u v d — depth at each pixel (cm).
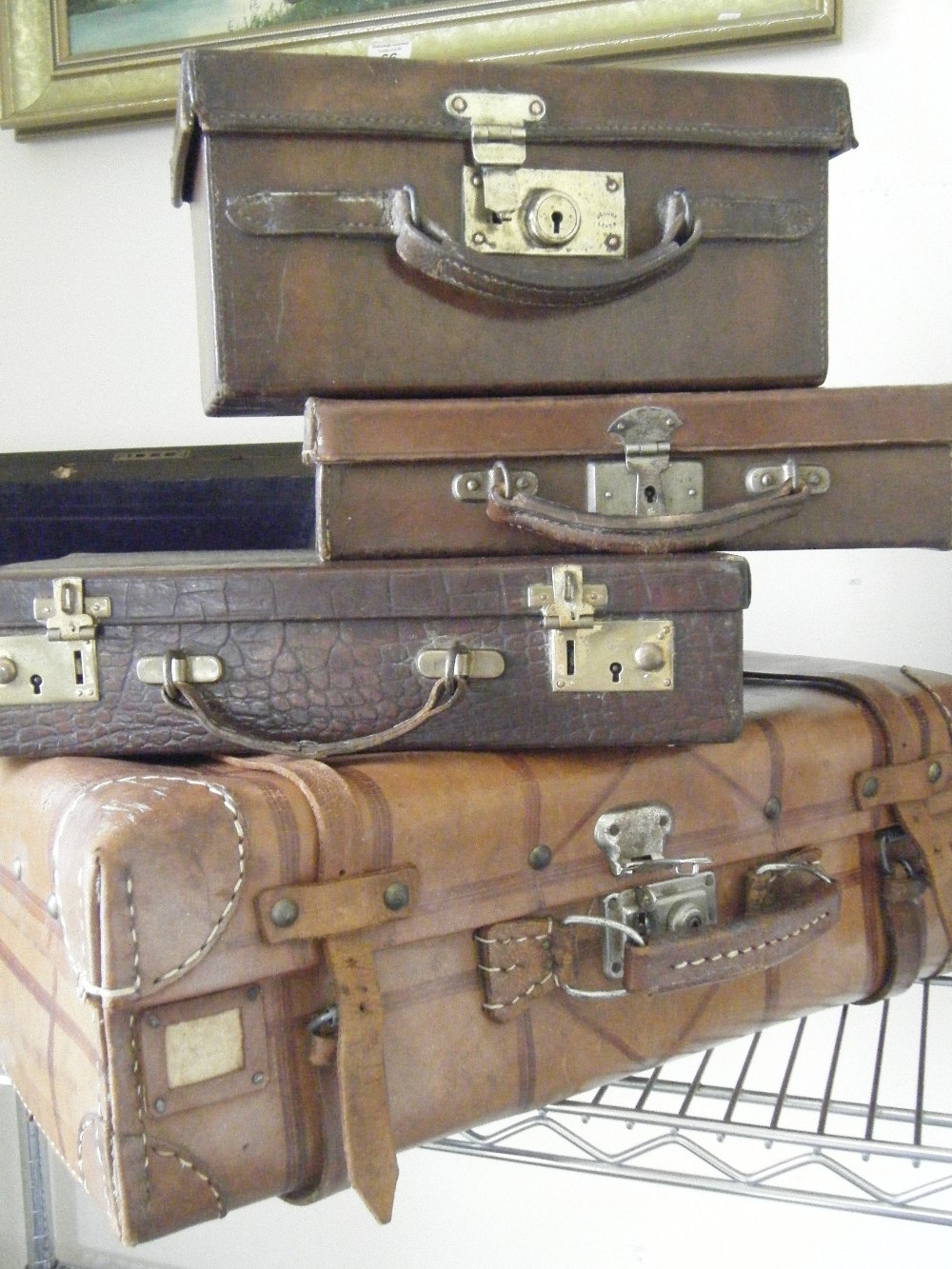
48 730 72
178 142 75
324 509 73
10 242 140
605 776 75
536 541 75
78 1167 62
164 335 137
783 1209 125
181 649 71
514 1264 133
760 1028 85
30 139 137
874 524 78
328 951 64
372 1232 137
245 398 74
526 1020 73
